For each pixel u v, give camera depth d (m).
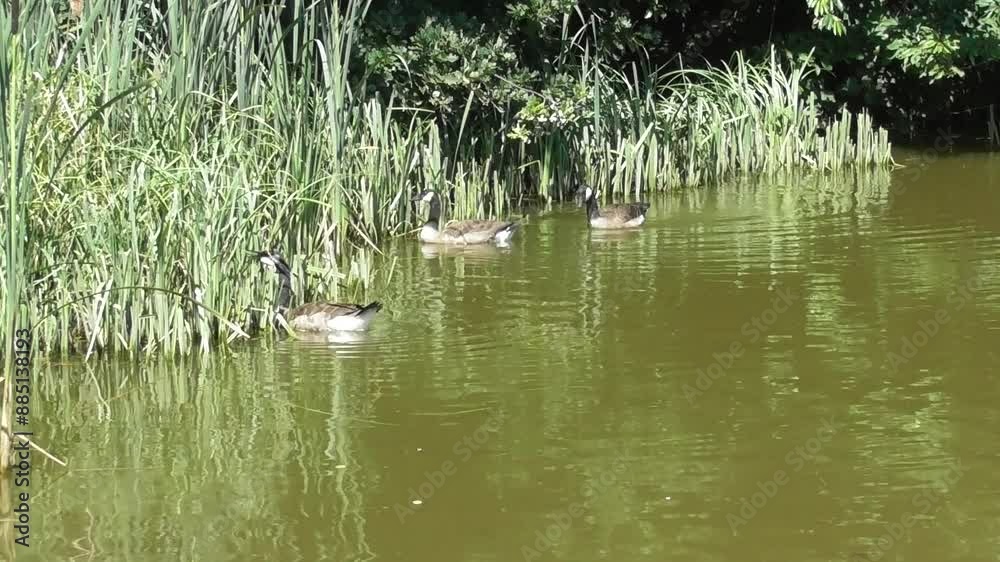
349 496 8.37
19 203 8.87
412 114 18.94
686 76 23.88
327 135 15.74
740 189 20.88
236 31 14.27
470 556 7.45
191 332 11.78
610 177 20.98
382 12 18.59
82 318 11.77
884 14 24.95
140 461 9.07
